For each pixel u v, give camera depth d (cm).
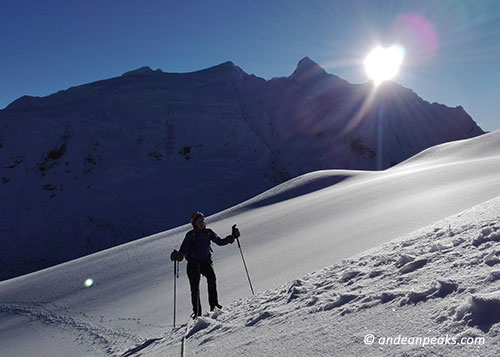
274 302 477
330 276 494
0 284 2769
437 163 4609
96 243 9181
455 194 1336
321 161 15800
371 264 467
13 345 1240
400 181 2425
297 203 3106
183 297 1118
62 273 2503
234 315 503
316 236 1418
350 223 1439
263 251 1520
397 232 1042
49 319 1481
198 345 407
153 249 2609
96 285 1916
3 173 10781
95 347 902
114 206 10088
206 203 10238
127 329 973
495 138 4875
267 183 11319
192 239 732
